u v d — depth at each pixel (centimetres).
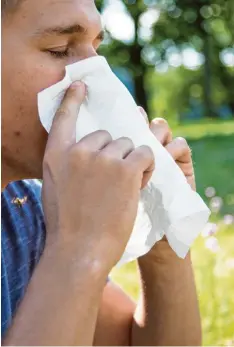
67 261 106
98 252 106
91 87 125
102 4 2142
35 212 159
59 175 110
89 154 109
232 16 2408
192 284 164
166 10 2366
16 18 121
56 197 109
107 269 107
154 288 161
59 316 103
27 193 161
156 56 2420
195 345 164
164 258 158
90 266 105
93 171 108
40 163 127
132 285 336
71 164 109
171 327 162
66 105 121
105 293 175
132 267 377
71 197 108
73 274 105
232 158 1027
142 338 164
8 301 139
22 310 105
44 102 121
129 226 108
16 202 157
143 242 134
